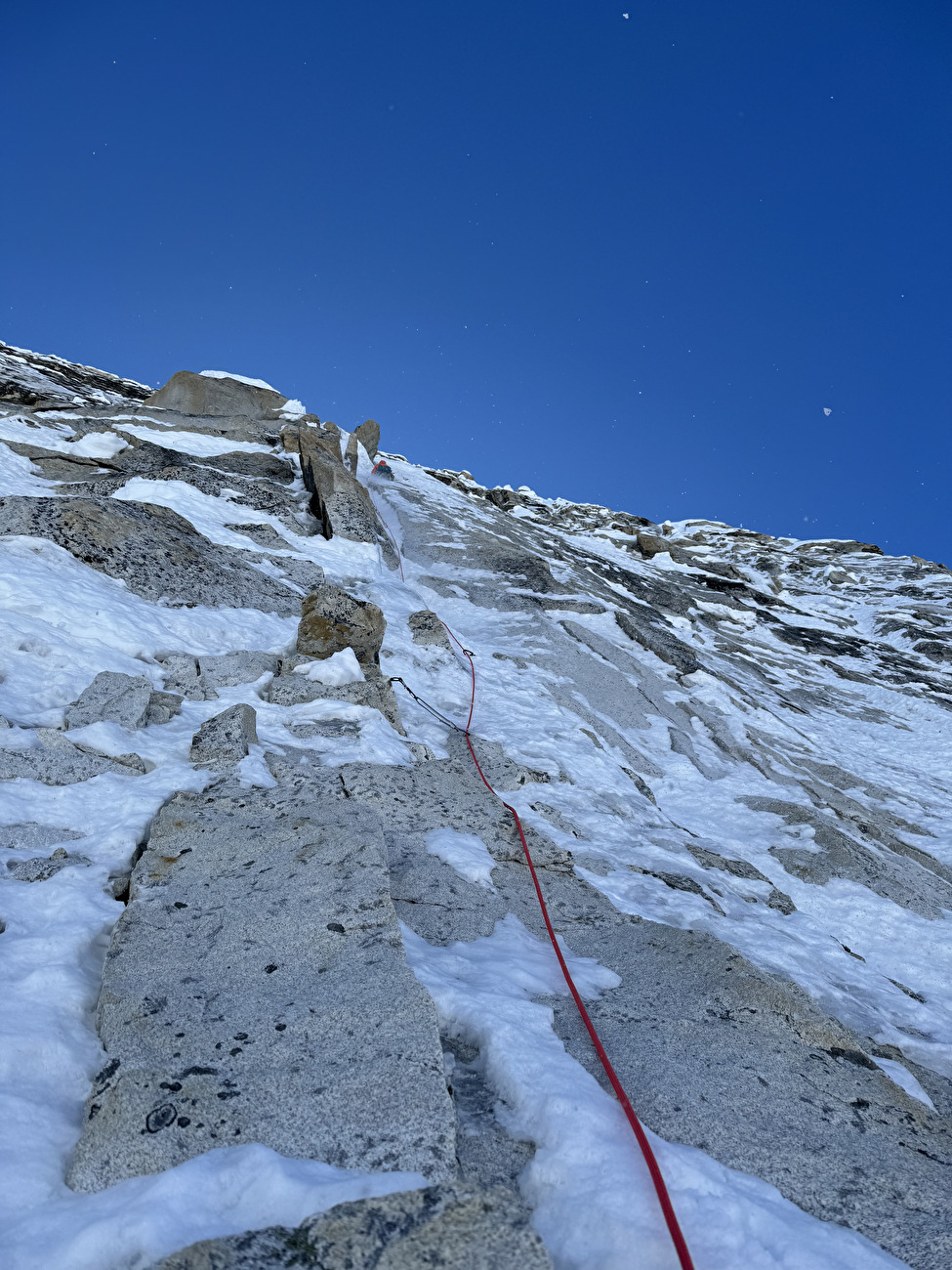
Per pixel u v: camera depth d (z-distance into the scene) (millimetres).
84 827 4926
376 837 4816
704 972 4492
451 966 4102
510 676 12727
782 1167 2953
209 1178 2336
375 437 31422
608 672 14391
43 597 8281
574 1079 3150
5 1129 2525
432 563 20094
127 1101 2682
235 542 13867
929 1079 4238
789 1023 4074
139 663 7984
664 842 7855
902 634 29312
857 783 12789
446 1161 2508
